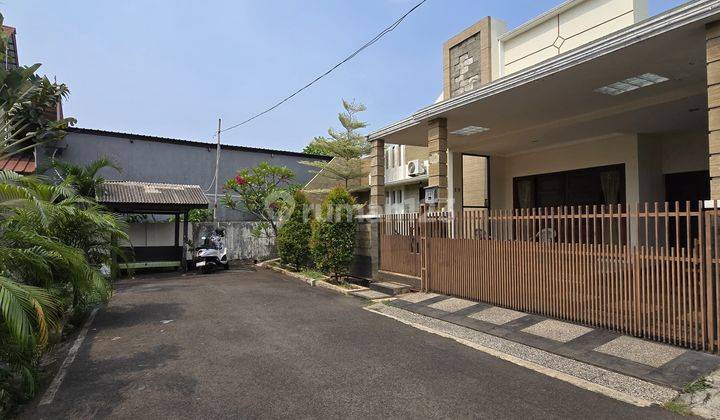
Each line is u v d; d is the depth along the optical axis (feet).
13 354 13.96
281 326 23.16
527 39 32.40
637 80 23.59
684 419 12.26
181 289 36.14
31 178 21.13
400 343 19.84
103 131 58.49
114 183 50.03
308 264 45.91
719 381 13.92
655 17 17.89
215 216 59.26
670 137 33.53
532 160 40.83
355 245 37.63
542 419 12.33
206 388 14.88
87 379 15.97
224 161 67.77
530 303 23.26
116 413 13.15
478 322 22.71
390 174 55.67
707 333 16.02
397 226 34.27
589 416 12.49
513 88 24.73
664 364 15.55
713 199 16.53
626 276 18.79
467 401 13.57
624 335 18.63
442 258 29.43
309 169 75.10
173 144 63.67
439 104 29.86
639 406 13.07
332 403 13.53
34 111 30.60
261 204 55.77
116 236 27.84
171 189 51.83
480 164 43.39
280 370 16.48
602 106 28.22
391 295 31.09
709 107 16.87
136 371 16.70
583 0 28.35
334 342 20.08
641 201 32.35
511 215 24.58
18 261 15.90
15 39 40.16
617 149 33.91
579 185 37.06
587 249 20.42
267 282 40.06
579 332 19.61
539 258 22.81
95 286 21.86
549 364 16.79
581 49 20.88
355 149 61.11
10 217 17.66
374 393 14.24
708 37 16.94
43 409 13.52
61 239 23.73
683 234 25.48
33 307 13.56
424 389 14.53
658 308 17.62
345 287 34.73
